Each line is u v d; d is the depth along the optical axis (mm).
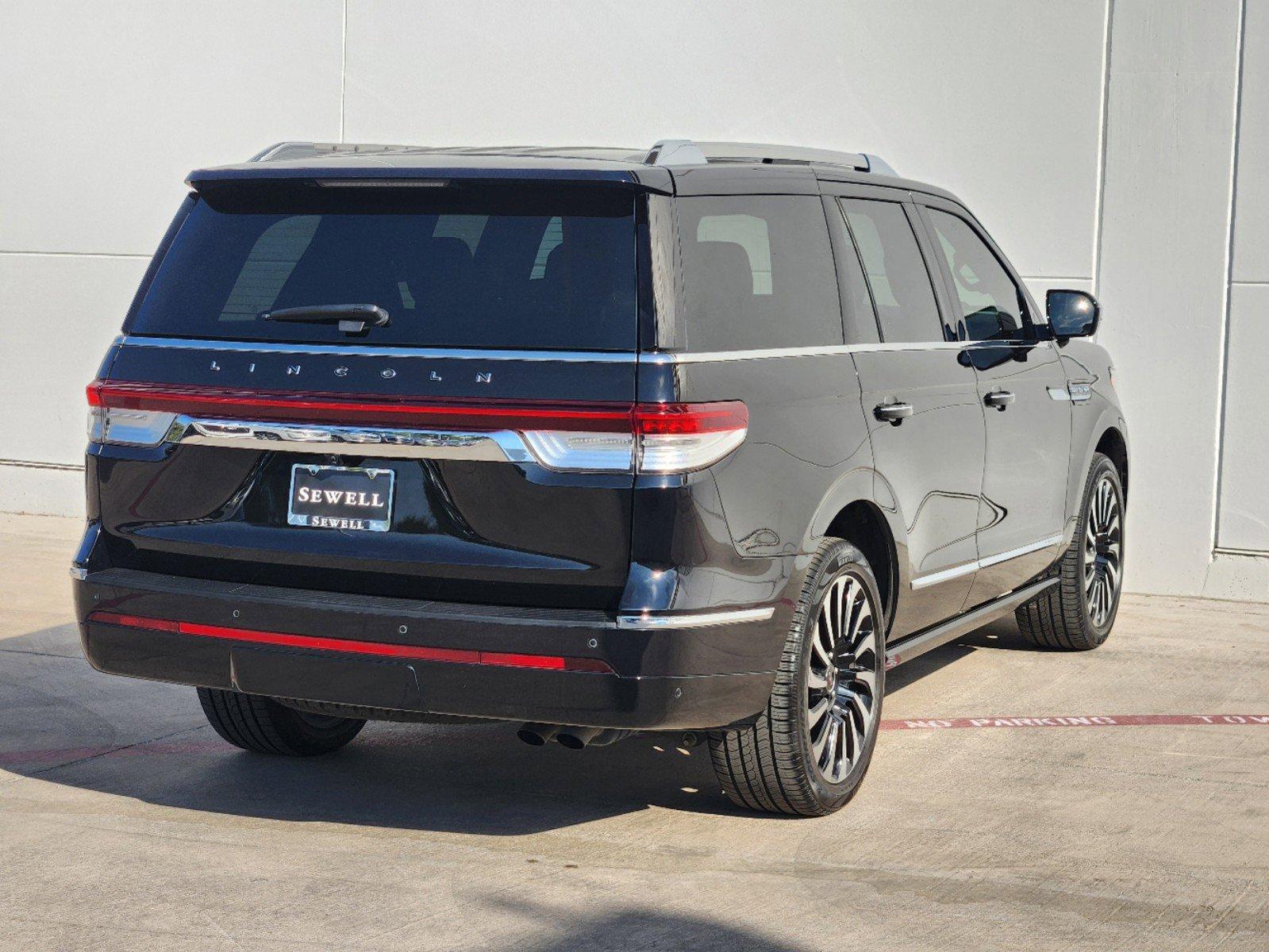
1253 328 8844
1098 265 9117
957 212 6379
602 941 3902
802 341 4793
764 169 4926
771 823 4910
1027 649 7672
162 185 11055
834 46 9586
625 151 5121
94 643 4676
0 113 11281
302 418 4355
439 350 4266
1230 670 7234
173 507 4570
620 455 4113
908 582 5375
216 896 4168
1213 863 4582
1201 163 8859
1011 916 4129
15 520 11102
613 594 4152
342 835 4723
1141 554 9156
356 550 4320
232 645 4434
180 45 10953
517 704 4184
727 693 4355
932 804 5125
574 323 4215
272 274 4570
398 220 4496
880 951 3877
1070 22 9055
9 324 11391
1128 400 9102
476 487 4203
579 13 10117
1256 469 8891
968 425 5828
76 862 4422
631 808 5047
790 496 4520
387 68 10578
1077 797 5238
